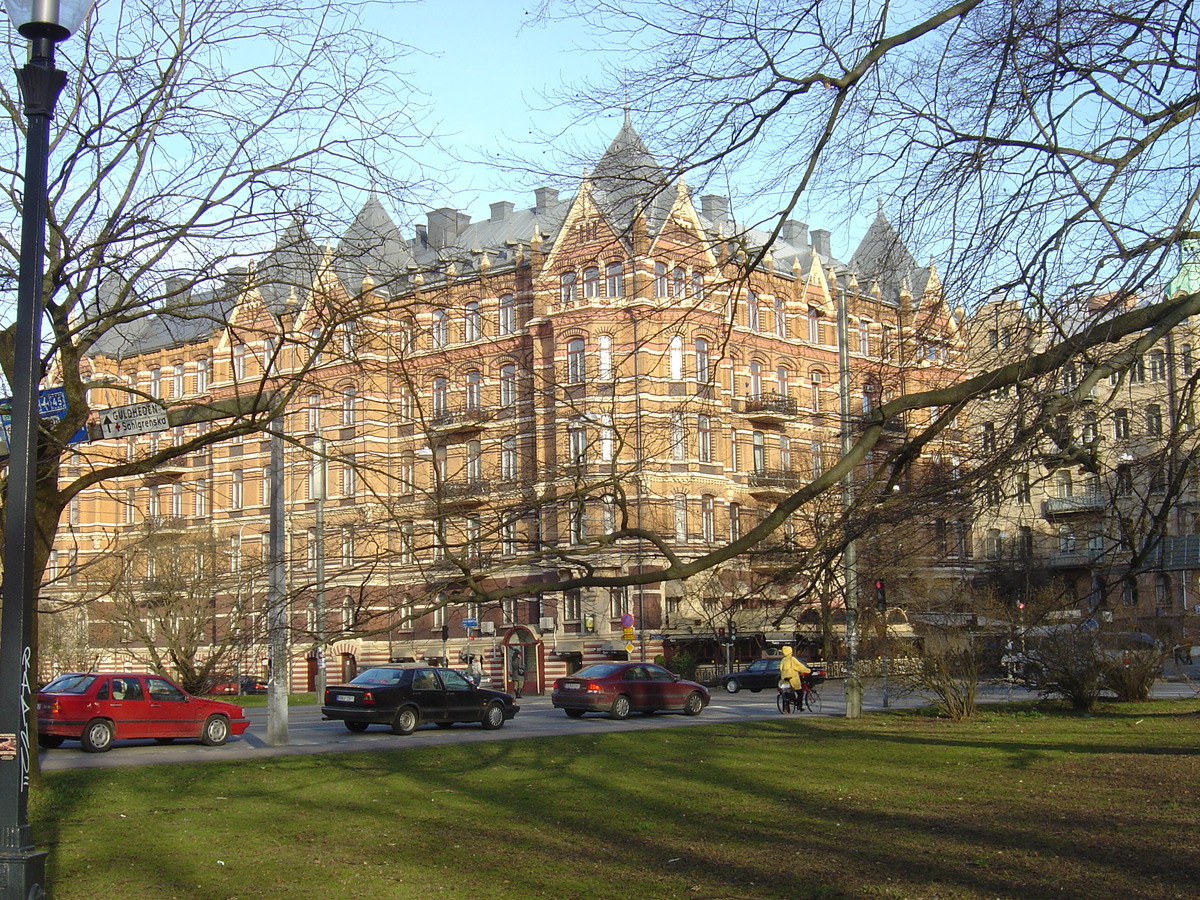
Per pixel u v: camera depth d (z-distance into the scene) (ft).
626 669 106.63
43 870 26.76
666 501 55.11
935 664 89.20
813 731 81.61
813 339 177.47
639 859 36.94
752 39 33.35
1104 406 31.50
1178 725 78.69
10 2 28.63
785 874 34.06
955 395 31.96
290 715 120.78
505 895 32.14
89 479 52.42
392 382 57.67
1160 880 31.78
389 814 46.68
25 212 28.25
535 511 36.04
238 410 48.65
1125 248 30.37
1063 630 93.81
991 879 32.50
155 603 133.80
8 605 26.94
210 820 45.42
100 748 75.77
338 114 47.98
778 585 39.45
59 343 49.85
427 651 182.19
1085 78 32.68
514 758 66.74
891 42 31.83
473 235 187.52
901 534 35.63
